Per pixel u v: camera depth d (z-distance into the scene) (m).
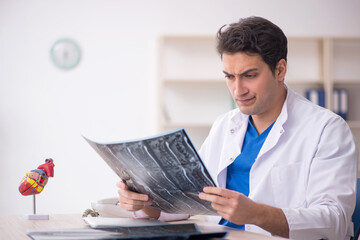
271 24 1.49
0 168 3.97
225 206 1.13
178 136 1.04
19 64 4.01
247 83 1.47
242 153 1.64
